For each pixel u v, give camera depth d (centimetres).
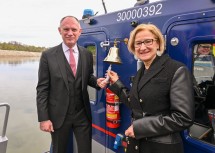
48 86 241
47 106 242
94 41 290
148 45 160
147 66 169
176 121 141
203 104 186
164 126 145
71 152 312
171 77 149
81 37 315
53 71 234
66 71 236
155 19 209
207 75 187
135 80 172
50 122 240
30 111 845
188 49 182
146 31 160
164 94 151
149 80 157
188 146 190
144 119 153
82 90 243
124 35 243
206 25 168
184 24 184
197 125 189
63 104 237
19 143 573
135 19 230
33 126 701
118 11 251
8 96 1066
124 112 253
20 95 1089
